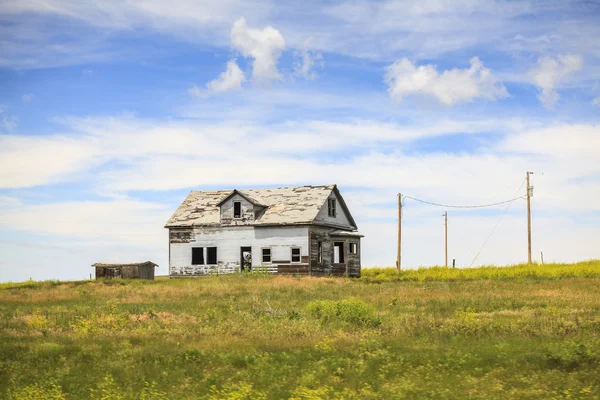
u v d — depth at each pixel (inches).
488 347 771.4
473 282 1854.1
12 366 748.6
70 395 620.7
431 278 2132.1
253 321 1067.3
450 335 889.5
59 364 765.3
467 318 1013.2
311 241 2242.9
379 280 1991.9
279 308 1273.4
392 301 1338.6
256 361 734.5
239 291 1627.7
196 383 649.0
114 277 2337.6
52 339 927.7
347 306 1096.2
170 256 2391.7
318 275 2283.5
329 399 570.9
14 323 1120.2
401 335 898.7
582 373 624.1
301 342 858.1
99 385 635.5
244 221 2304.4
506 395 559.2
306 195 2388.0
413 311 1204.5
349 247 2416.3
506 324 954.1
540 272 2102.6
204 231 2357.3
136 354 798.5
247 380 654.5
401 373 668.1
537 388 576.7
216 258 2342.5
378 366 698.8
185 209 2471.7
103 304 1421.0
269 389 609.0
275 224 2252.7
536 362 682.8
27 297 1610.5
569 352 688.4
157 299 1499.8
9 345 876.6
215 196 2532.0
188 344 860.6
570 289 1540.4
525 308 1194.0
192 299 1482.5
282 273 2245.3
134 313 1235.2
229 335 925.2
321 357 757.3
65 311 1289.4
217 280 1942.7
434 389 582.2
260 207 2337.6
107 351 831.1
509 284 1717.5
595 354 682.8
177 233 2389.3
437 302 1327.5
